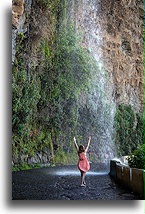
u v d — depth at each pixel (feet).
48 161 34.09
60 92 37.78
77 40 42.11
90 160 42.37
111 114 51.42
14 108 27.81
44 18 33.40
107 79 52.31
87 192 15.53
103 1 52.24
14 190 15.80
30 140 32.01
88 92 45.42
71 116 40.16
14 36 25.70
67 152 38.63
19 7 24.45
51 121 36.73
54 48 37.29
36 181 19.75
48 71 36.11
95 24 51.06
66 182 19.51
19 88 28.96
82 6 46.78
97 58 51.13
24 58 30.73
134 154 17.13
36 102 32.68
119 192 15.46
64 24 39.27
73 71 39.91
